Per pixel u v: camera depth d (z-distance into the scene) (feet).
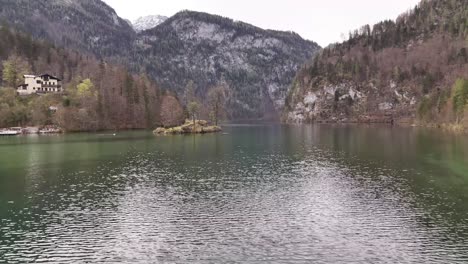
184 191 238.27
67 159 361.51
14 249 153.38
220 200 217.97
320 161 344.69
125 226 177.78
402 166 309.63
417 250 149.07
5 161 349.61
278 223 179.93
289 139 572.51
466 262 138.92
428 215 188.03
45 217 190.39
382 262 139.54
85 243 159.02
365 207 202.39
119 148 451.12
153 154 396.78
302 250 150.30
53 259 144.66
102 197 225.56
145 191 238.68
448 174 275.18
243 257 144.87
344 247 152.66
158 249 152.97
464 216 185.78
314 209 200.23
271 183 257.96
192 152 414.21
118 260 143.64
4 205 210.18
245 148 451.12
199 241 160.15
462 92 647.56
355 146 457.68
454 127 633.20
